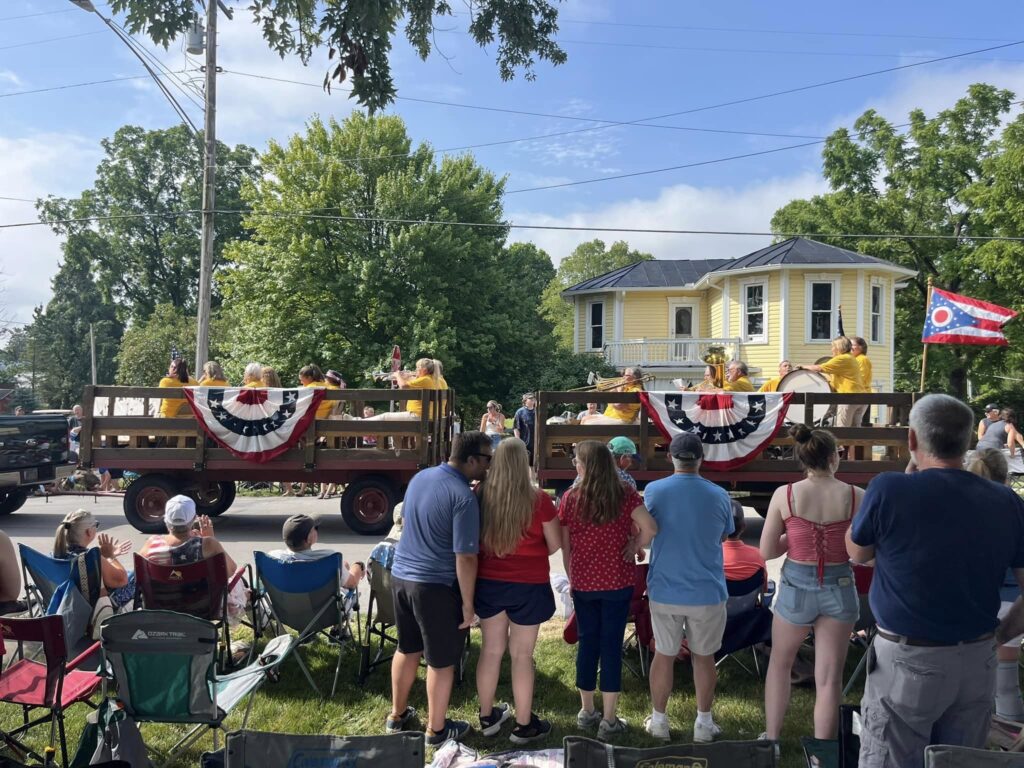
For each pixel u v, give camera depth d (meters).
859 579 4.73
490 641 4.14
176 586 4.79
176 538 4.97
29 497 13.95
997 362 27.83
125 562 8.52
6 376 57.62
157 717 3.64
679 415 8.48
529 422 13.96
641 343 25.16
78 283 54.97
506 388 25.59
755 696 4.71
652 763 2.70
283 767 2.79
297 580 4.79
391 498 9.59
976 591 2.68
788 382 8.80
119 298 44.75
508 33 6.02
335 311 22.73
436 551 3.97
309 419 9.34
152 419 9.47
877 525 2.79
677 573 4.04
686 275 27.59
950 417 2.78
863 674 5.02
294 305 23.77
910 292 29.44
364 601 6.83
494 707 4.30
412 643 4.12
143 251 43.81
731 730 4.25
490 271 24.53
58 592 4.61
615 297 27.16
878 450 11.02
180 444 9.70
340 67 5.61
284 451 9.40
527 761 3.70
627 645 5.48
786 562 3.87
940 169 28.64
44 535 10.17
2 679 3.91
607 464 4.08
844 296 22.44
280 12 5.66
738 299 23.86
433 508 3.97
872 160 30.52
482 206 25.14
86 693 3.90
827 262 22.12
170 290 44.94
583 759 2.73
